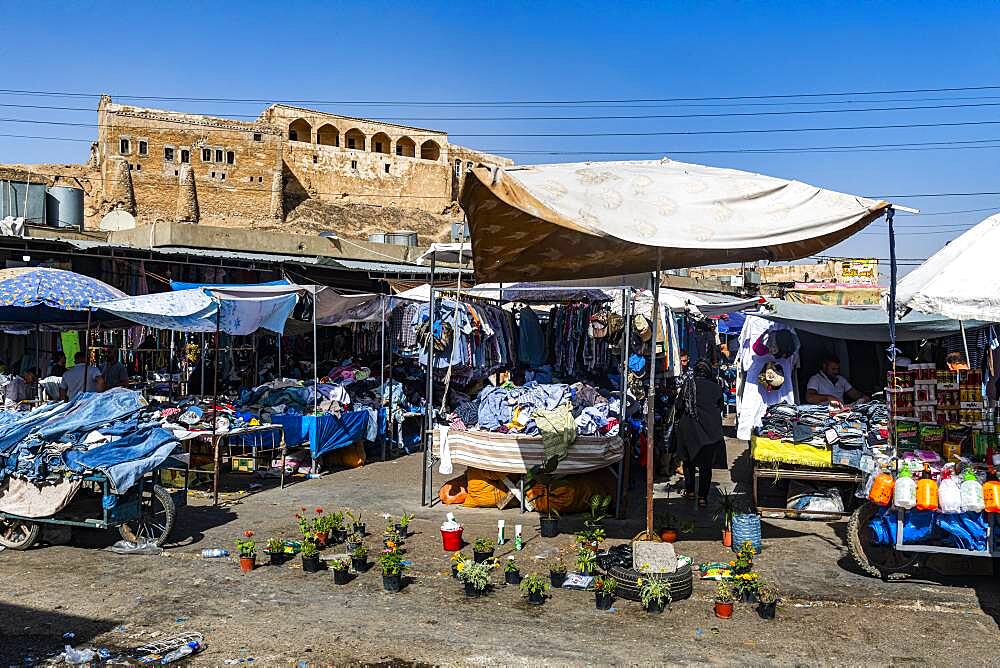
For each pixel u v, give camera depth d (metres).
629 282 9.13
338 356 16.22
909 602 5.83
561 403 9.49
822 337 11.18
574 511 8.74
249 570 6.62
